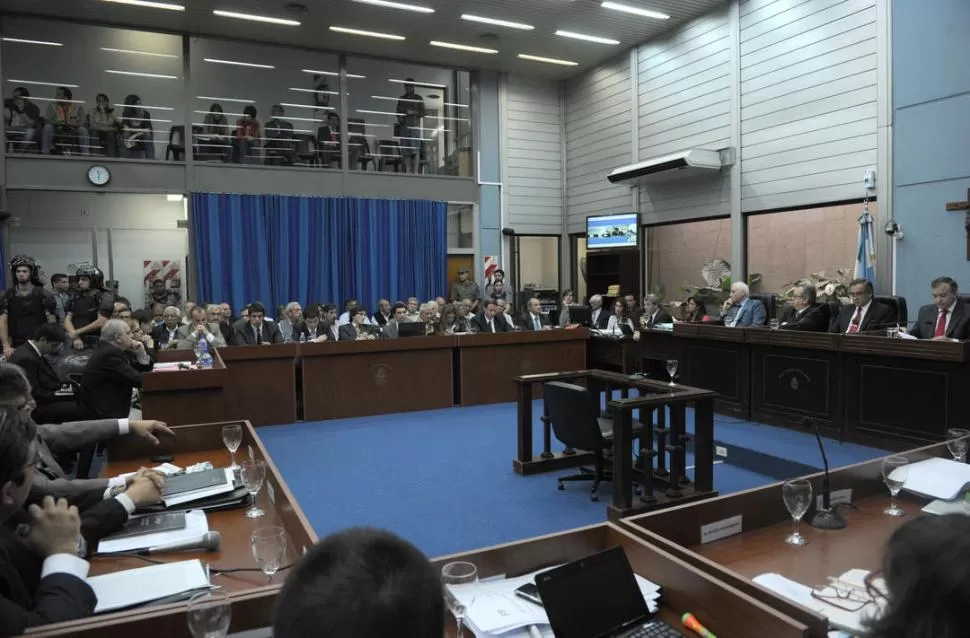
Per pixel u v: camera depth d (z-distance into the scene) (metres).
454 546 3.40
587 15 8.87
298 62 11.15
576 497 4.13
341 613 0.58
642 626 1.38
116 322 4.30
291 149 10.03
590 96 11.05
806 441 5.27
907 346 4.68
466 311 8.45
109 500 2.01
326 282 9.98
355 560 0.64
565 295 9.62
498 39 9.69
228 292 9.41
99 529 1.92
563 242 11.87
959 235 6.15
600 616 1.35
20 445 1.53
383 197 10.40
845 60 7.05
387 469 4.76
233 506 2.26
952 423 4.49
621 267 10.11
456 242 11.54
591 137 11.07
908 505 2.21
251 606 1.30
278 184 9.74
